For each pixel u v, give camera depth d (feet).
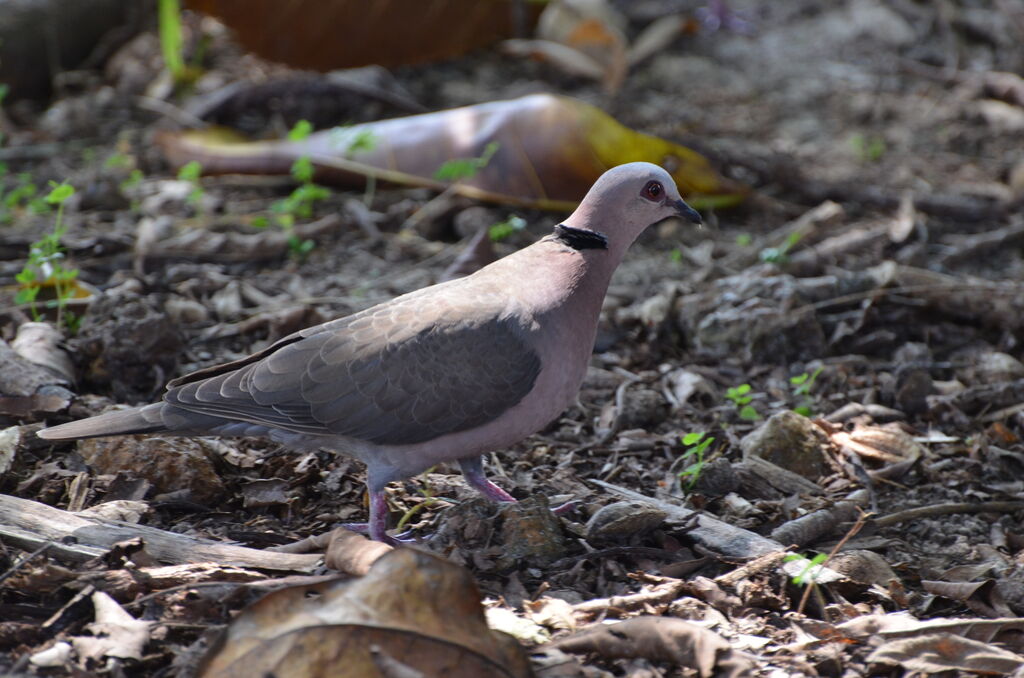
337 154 48.60
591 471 31.65
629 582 25.53
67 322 36.04
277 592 19.79
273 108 56.80
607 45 61.77
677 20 66.95
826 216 47.55
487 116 47.42
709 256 45.42
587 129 45.96
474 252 41.29
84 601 22.49
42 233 44.19
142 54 63.16
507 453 32.32
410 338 25.23
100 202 47.16
